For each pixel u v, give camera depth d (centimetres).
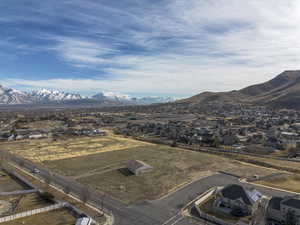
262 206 5438
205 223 4616
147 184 6838
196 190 6412
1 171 7800
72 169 8262
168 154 10894
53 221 4559
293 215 4609
